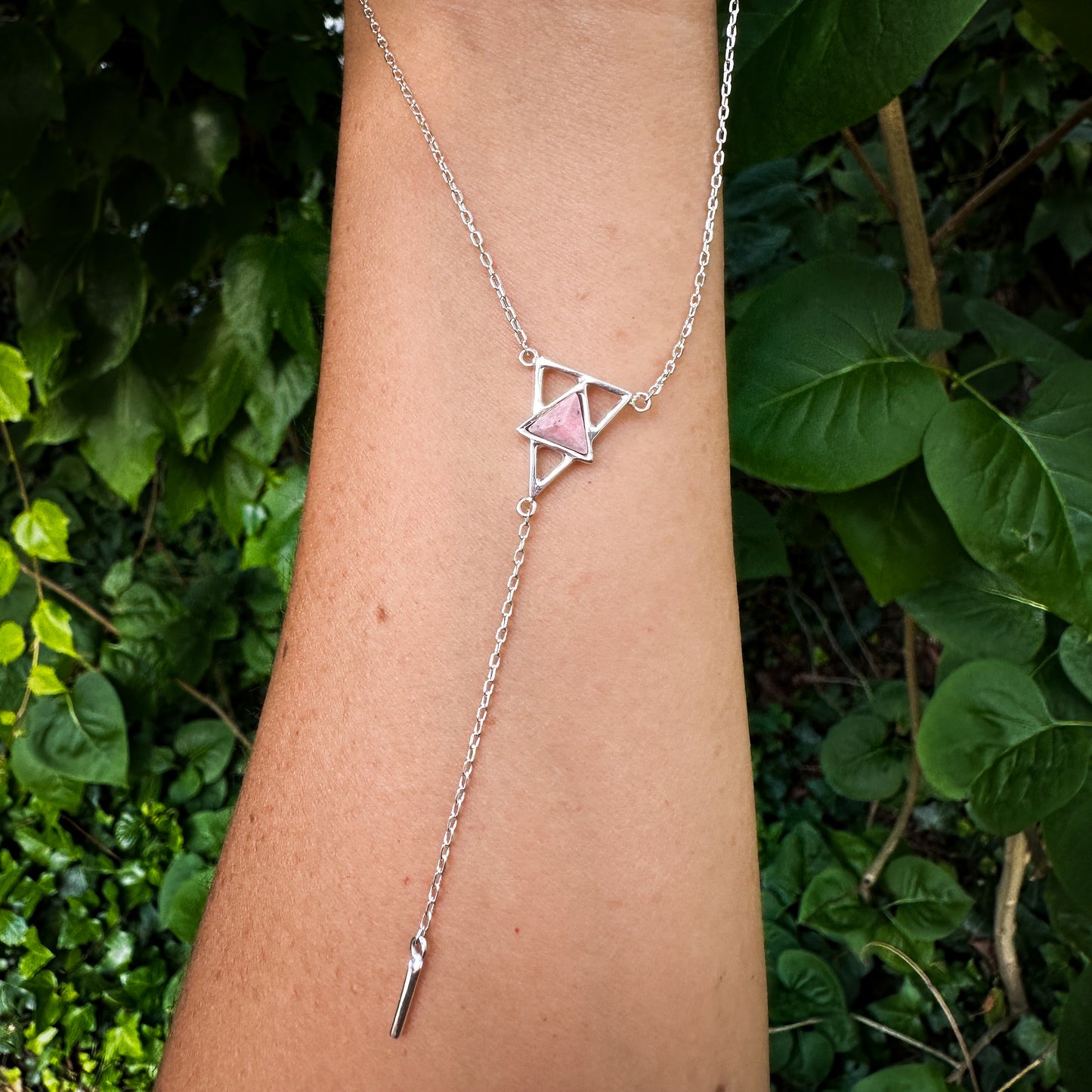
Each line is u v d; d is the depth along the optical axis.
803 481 0.29
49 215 0.47
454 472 0.18
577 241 0.18
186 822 0.70
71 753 0.58
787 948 0.54
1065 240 0.64
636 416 0.18
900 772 0.53
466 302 0.18
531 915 0.17
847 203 0.65
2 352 0.49
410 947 0.16
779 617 0.72
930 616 0.38
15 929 0.68
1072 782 0.34
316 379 0.48
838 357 0.29
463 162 0.18
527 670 0.17
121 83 0.46
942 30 0.24
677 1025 0.17
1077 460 0.28
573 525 0.17
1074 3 0.30
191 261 0.49
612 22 0.18
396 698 0.17
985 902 0.57
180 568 0.77
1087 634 0.27
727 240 0.56
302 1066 0.16
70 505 0.78
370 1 0.19
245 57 0.47
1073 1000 0.34
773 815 0.67
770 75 0.26
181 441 0.50
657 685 0.17
